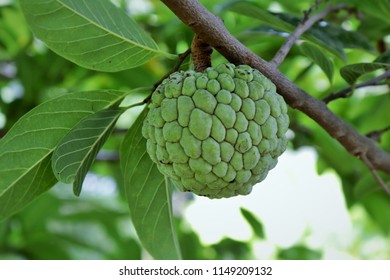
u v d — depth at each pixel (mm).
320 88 5125
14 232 4750
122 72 4508
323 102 2920
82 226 4855
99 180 5477
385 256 8773
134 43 2670
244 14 3441
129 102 5148
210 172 2283
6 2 4672
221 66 2379
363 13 3998
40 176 2779
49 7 2396
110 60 2707
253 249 5527
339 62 4715
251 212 4734
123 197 4996
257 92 2324
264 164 2350
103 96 2709
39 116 2623
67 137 2512
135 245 4957
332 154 4691
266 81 2387
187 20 2447
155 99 2381
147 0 4867
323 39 3348
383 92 4938
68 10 2438
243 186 2383
